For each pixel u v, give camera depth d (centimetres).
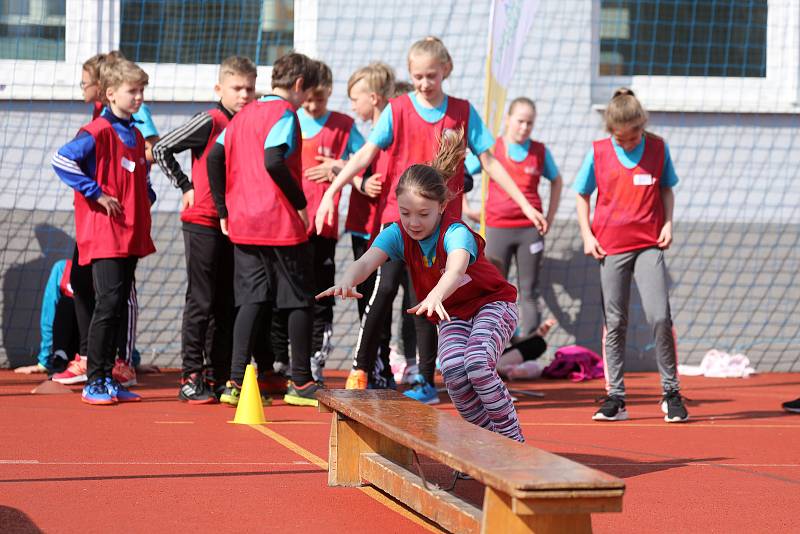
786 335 1630
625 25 1614
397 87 1256
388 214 1091
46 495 643
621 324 1091
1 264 1470
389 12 1558
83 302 1254
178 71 1532
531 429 1009
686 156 1614
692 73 1623
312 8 1544
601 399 1252
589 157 1110
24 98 1486
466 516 529
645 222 1081
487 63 1251
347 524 592
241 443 866
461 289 716
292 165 1092
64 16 1511
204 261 1116
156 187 1504
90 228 1078
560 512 446
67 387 1230
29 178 1483
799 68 1625
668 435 979
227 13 1545
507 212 1505
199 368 1137
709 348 1619
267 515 606
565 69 1586
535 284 1523
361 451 700
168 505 625
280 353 1223
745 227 1622
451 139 743
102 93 1095
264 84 1546
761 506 666
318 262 1238
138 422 977
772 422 1087
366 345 1104
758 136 1623
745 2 1623
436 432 559
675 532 591
